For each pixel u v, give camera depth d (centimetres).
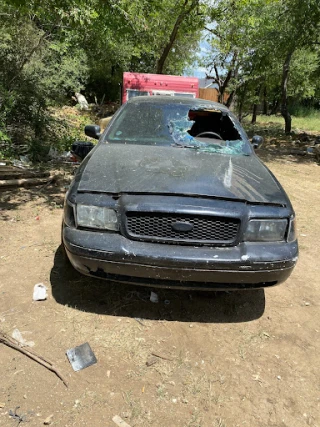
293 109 3334
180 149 362
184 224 249
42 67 921
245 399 224
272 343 275
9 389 215
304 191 724
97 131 435
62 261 352
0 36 857
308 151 1230
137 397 218
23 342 250
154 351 254
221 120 462
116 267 253
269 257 255
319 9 1137
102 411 207
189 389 227
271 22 1406
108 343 257
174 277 252
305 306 326
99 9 625
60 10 552
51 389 218
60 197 545
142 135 381
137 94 1110
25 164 704
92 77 2312
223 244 255
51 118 912
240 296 330
